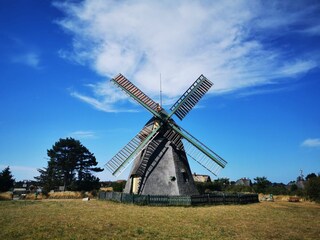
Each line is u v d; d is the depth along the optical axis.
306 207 25.03
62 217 15.82
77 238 10.87
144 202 22.70
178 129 27.28
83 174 63.56
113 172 25.64
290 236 12.22
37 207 21.30
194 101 29.16
